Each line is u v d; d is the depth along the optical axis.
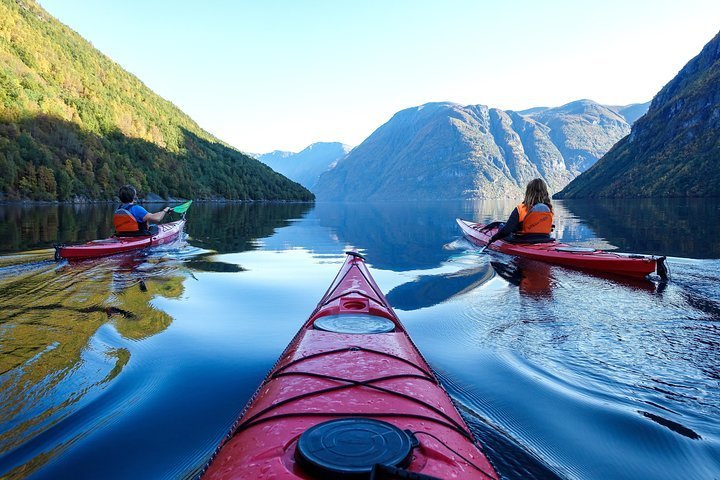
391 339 3.26
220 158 139.38
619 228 16.80
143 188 85.19
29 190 58.69
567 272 8.13
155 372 3.77
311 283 7.62
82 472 2.46
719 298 6.09
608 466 2.57
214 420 3.01
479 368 3.90
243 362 4.04
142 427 2.90
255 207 51.34
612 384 3.58
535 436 2.86
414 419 2.07
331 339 3.22
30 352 4.11
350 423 1.75
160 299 6.21
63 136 84.75
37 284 7.00
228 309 5.86
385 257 10.55
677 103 141.88
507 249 10.39
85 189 69.31
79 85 134.75
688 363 3.95
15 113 83.12
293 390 2.39
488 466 1.92
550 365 3.95
